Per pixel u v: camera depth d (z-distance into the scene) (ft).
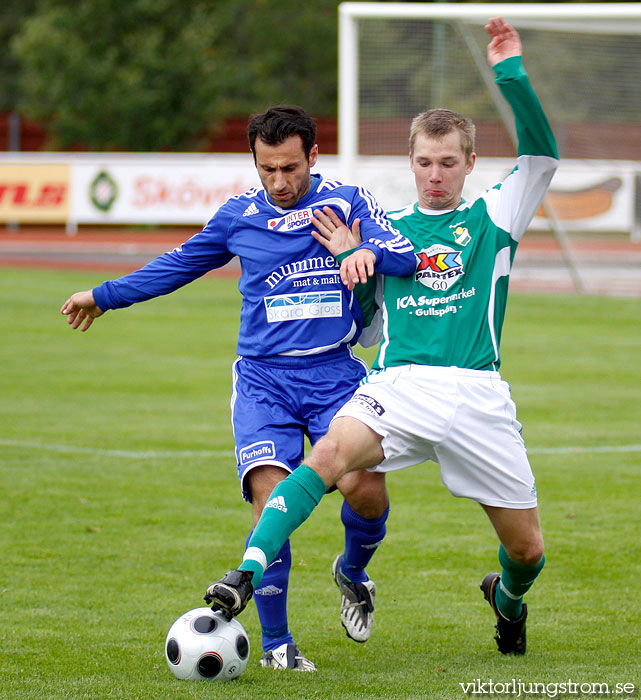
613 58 200.95
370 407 44.73
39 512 73.87
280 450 47.55
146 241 325.01
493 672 45.37
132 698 40.70
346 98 193.88
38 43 377.71
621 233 215.51
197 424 104.06
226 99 401.08
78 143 382.83
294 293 48.88
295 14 434.71
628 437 99.19
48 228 344.69
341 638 51.80
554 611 55.01
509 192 46.91
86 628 51.80
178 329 169.37
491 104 209.87
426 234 46.80
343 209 49.03
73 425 102.63
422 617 54.95
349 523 48.91
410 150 47.78
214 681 42.96
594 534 69.41
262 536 42.01
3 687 42.65
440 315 45.85
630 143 208.54
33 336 159.12
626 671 45.52
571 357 145.18
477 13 185.57
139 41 378.53
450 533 70.28
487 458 44.91
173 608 55.21
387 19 198.80
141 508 75.46
